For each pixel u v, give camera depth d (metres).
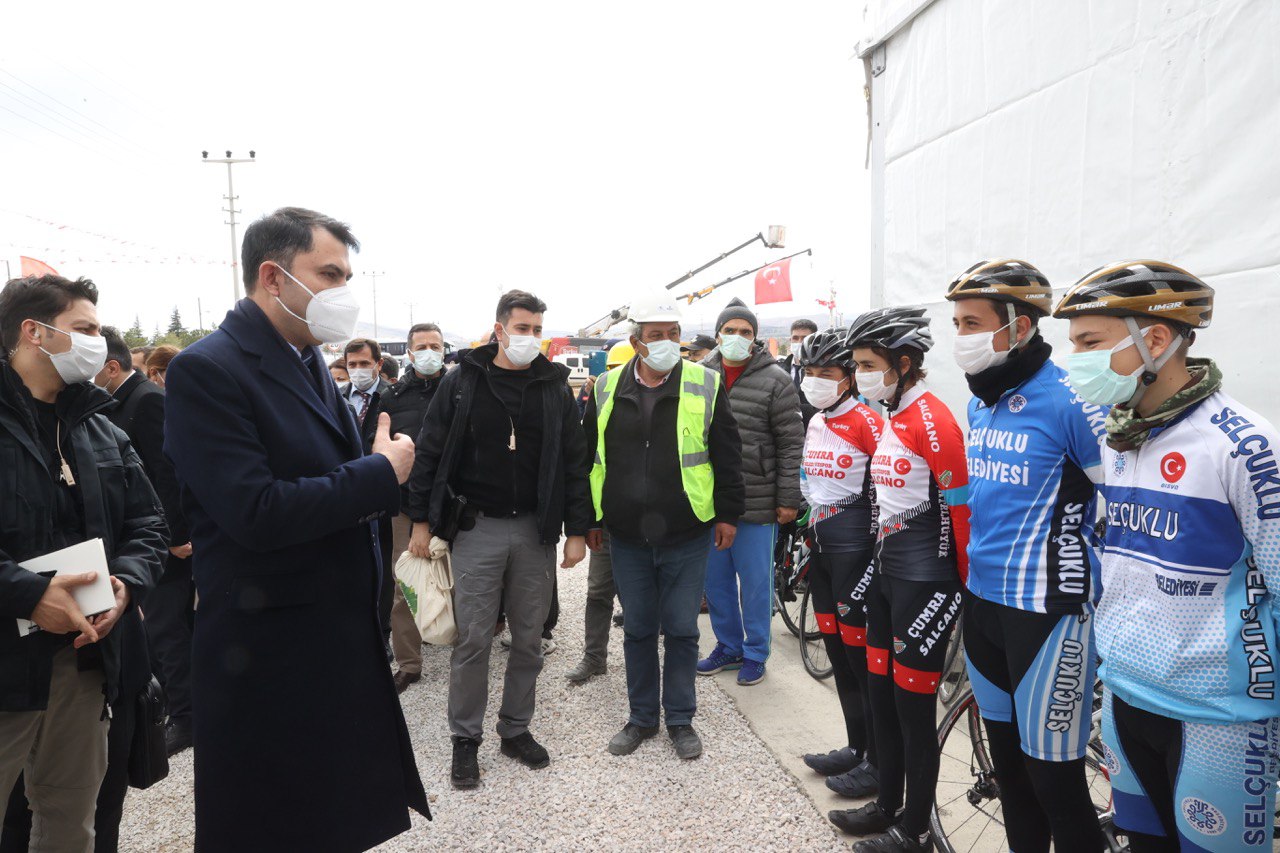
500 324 2.99
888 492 2.24
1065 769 1.73
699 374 3.14
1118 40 2.63
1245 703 1.35
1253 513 1.33
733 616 3.99
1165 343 1.41
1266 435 1.33
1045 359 1.81
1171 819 1.54
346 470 1.62
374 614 1.78
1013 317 1.78
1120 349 1.44
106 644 1.97
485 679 2.98
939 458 2.09
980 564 1.85
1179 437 1.42
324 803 1.65
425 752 3.18
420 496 3.03
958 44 3.51
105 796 2.12
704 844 2.46
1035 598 1.72
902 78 4.01
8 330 1.93
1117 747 1.60
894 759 2.38
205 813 1.59
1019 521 1.76
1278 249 2.11
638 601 3.14
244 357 1.61
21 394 1.90
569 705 3.63
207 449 1.49
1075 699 1.71
